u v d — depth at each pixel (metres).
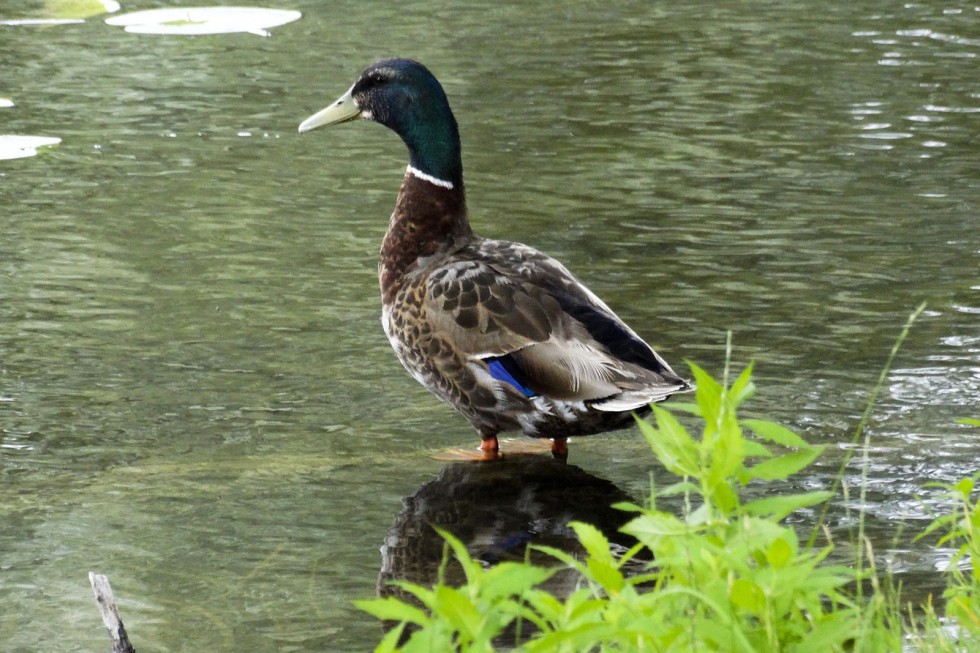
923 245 14.40
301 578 8.05
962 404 10.52
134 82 21.22
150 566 8.24
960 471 9.36
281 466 9.77
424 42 23.77
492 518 8.93
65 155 17.75
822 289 13.16
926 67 21.86
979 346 11.68
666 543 5.12
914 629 6.07
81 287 13.31
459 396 10.06
